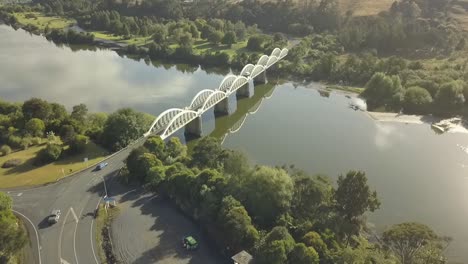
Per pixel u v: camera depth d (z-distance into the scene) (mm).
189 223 96750
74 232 92688
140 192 108438
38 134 140375
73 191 108375
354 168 137375
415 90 190500
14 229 83500
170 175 107875
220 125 178750
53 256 85438
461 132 166375
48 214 99000
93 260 84500
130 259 85250
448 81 197000
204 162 118438
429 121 177625
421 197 119438
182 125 148625
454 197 119250
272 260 77312
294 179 102312
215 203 95125
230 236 86625
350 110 193500
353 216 95625
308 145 155750
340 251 79750
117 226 95062
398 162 141875
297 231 88312
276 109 197750
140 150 114812
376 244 90812
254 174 99688
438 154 148000
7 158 126938
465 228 104812
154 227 95000
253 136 165000
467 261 92875
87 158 125125
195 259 85625
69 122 143000
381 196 119938
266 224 93000
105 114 160750
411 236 83062
